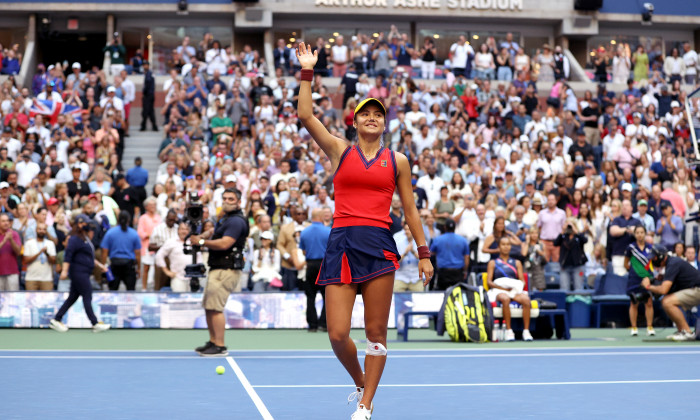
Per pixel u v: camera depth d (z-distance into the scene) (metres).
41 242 22.84
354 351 8.02
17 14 43.59
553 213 25.19
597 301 23.50
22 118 31.61
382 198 7.90
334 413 8.72
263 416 8.51
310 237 20.66
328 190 27.20
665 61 44.03
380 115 8.02
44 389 10.48
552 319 19.94
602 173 31.11
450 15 44.31
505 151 32.34
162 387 10.73
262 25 43.59
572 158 32.50
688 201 29.83
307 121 7.97
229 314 21.98
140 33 44.50
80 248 20.39
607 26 46.81
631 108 37.31
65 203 25.38
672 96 39.72
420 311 20.62
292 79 38.94
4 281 22.30
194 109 33.06
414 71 41.34
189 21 44.56
